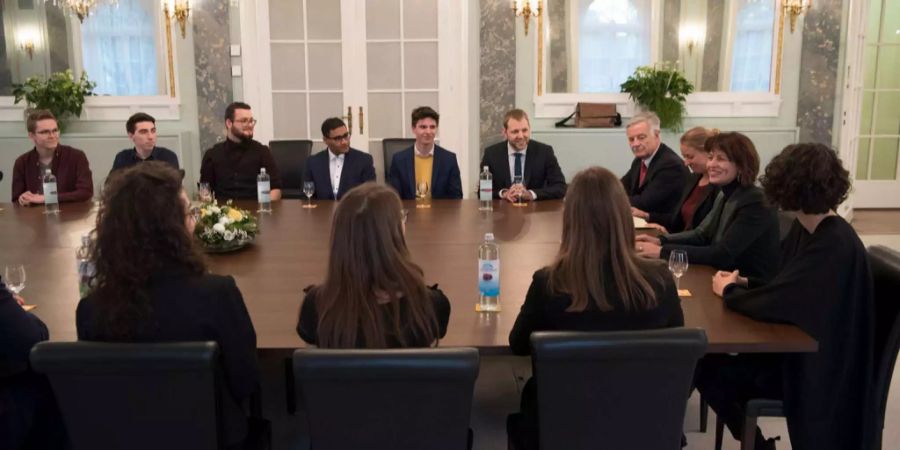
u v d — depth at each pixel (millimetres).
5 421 1754
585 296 1659
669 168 3826
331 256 1606
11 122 6352
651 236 3086
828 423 1938
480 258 2211
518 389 3100
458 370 1423
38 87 6051
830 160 1970
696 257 2621
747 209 2584
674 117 6098
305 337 1713
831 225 1972
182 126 6324
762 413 2043
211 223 2818
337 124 4379
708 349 1814
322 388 1466
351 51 6262
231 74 6184
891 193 7043
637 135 3922
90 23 6250
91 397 1528
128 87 6340
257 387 1809
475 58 6199
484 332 1918
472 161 6363
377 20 6219
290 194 5309
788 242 2197
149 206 1557
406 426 1503
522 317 1773
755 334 1873
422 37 6223
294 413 2881
